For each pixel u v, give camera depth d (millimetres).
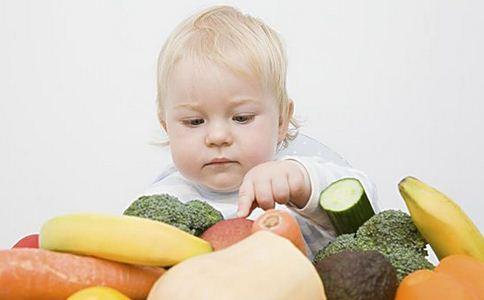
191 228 668
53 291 501
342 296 502
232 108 1016
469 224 622
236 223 632
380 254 528
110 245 514
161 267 544
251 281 448
